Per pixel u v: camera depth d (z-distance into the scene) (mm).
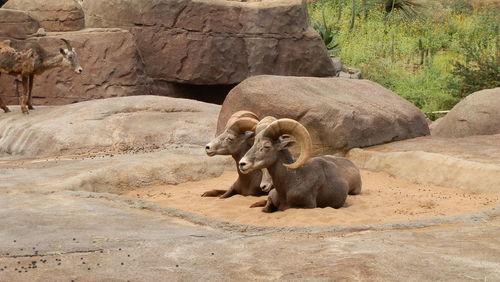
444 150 13961
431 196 11266
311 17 36469
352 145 14312
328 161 10469
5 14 22031
